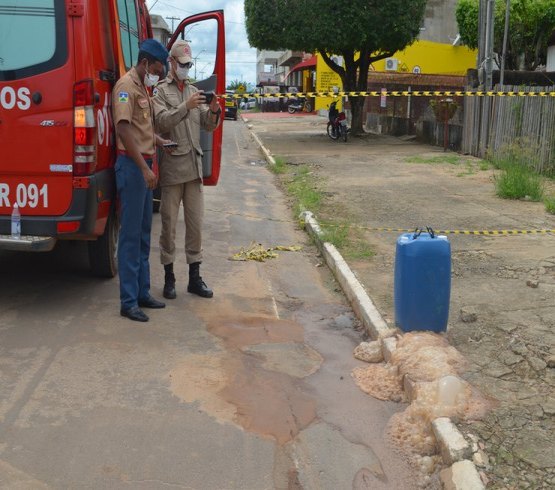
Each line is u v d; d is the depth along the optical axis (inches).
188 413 153.8
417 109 880.9
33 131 202.8
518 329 196.2
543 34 993.5
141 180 201.8
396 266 192.4
